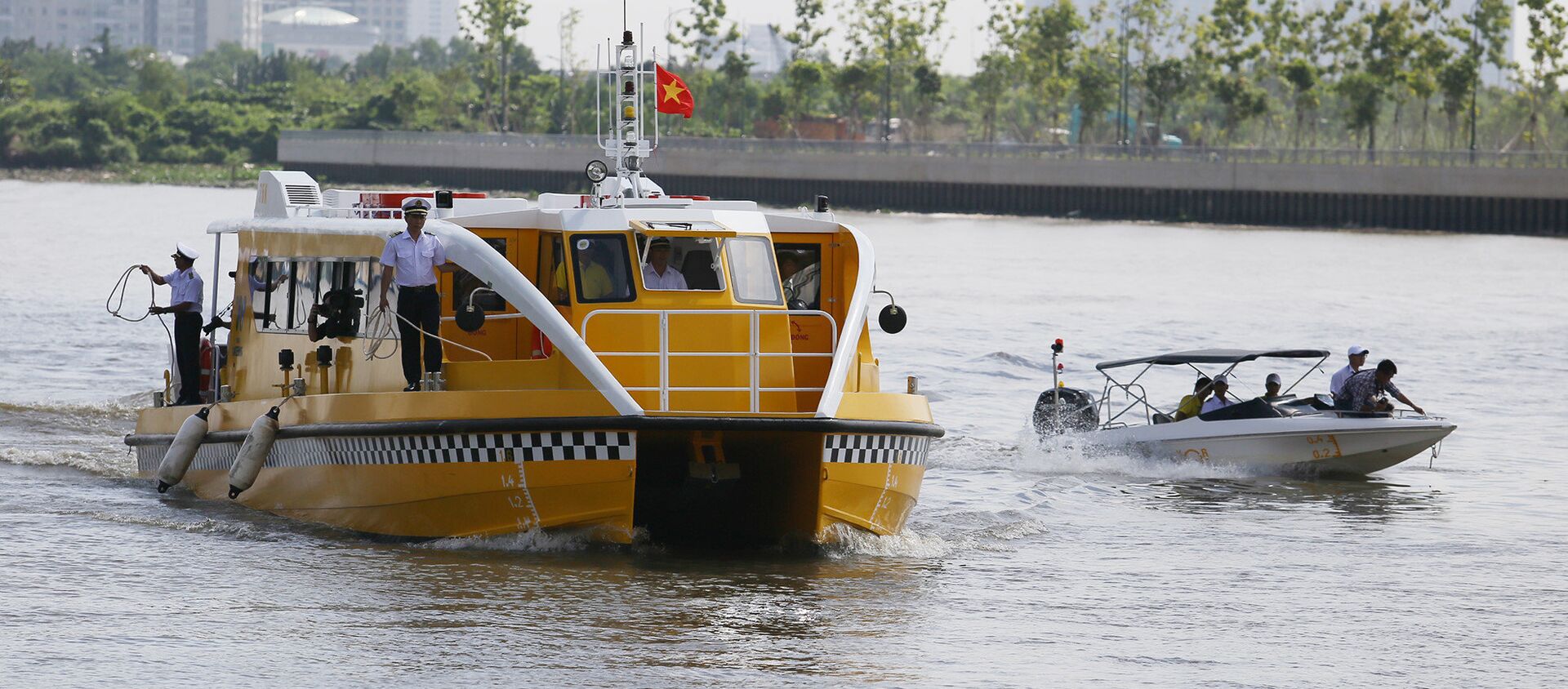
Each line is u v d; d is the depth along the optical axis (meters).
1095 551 54.00
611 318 47.97
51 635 39.47
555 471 46.62
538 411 46.28
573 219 49.09
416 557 48.09
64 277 165.62
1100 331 133.88
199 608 42.19
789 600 44.53
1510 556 54.22
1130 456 74.62
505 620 41.53
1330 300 166.25
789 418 46.19
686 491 50.88
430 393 47.81
